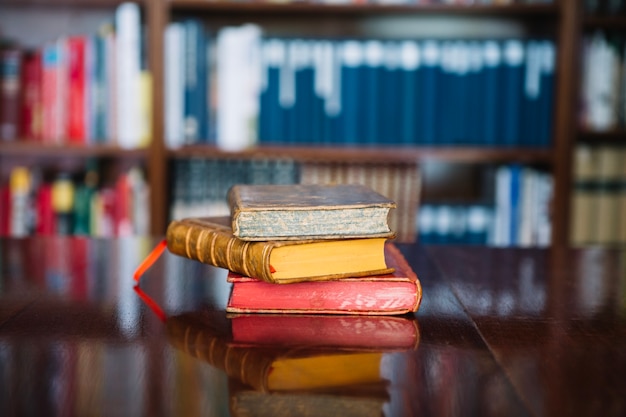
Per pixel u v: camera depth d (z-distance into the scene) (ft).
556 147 6.65
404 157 6.62
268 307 2.54
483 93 6.70
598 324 2.47
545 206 6.76
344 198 2.63
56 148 6.60
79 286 2.96
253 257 2.40
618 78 6.73
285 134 6.73
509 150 6.68
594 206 6.84
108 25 7.45
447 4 6.70
